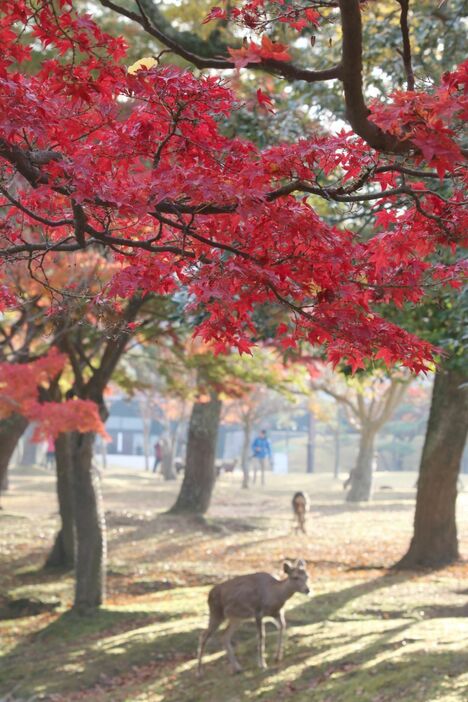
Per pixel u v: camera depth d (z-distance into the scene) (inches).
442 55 607.5
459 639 532.7
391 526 1346.0
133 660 610.5
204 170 210.2
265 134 621.3
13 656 659.4
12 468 2795.3
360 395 1862.7
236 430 3772.1
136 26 665.6
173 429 3636.8
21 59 205.9
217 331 244.5
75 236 225.9
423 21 585.0
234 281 231.1
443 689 440.8
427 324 604.1
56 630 721.6
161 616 733.9
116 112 216.5
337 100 644.7
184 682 553.3
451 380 890.7
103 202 214.2
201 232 233.0
